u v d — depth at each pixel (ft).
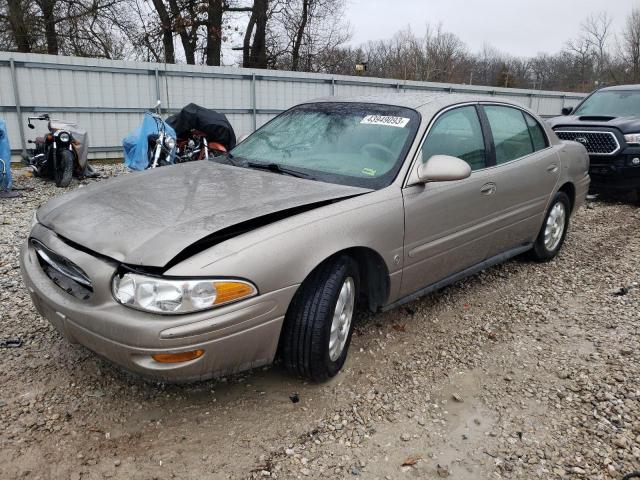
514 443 8.62
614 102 31.04
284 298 8.59
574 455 8.35
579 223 23.09
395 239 10.52
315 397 9.61
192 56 73.92
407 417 9.19
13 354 10.61
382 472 7.92
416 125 11.81
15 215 21.79
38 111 36.55
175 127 27.84
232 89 45.14
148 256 7.89
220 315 7.90
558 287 15.23
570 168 16.83
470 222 12.61
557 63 155.43
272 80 47.14
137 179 11.30
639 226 22.81
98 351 8.35
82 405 9.16
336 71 93.25
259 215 8.87
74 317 8.41
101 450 8.14
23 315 12.28
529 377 10.55
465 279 15.62
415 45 128.36
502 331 12.50
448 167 10.77
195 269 7.79
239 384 9.92
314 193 10.03
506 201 13.83
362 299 12.32
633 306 13.94
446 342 11.86
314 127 12.99
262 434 8.61
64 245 8.91
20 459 7.86
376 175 11.00
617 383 10.27
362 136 12.07
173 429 8.67
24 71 35.50
